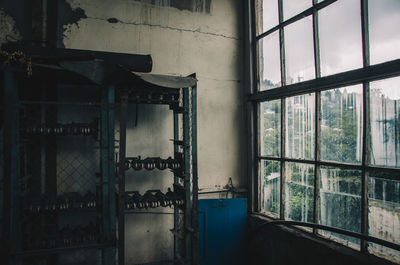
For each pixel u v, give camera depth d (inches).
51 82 112.7
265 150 135.8
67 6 119.0
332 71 99.1
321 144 104.3
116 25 126.6
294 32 116.1
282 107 122.8
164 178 133.6
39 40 114.1
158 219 132.3
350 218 93.3
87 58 91.6
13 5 112.6
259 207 139.9
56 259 116.0
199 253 131.2
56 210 95.5
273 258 122.0
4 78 88.0
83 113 120.0
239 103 148.6
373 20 85.4
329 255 95.3
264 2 136.6
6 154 87.1
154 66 132.9
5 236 86.8
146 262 130.0
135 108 128.7
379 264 81.5
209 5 143.8
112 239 97.3
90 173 121.6
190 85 102.9
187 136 107.6
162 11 134.8
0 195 101.4
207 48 142.7
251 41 143.6
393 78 80.4
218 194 143.3
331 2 98.7
